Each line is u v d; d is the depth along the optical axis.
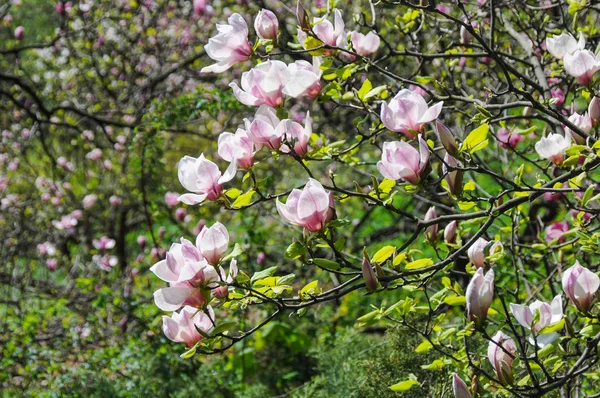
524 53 5.08
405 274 2.32
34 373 5.90
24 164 10.45
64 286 7.93
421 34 5.50
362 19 3.29
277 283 2.28
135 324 6.40
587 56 2.52
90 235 9.30
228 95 6.33
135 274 7.54
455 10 5.14
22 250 8.71
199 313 2.27
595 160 2.48
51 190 9.06
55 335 6.41
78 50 9.20
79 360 6.19
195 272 2.13
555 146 2.55
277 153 2.39
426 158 2.22
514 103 2.90
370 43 3.05
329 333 5.65
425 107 2.26
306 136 2.45
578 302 2.22
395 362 3.93
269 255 6.79
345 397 4.20
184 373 5.59
